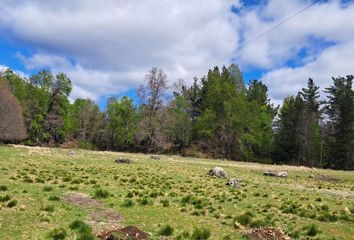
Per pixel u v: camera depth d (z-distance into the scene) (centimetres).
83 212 1548
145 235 1252
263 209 1858
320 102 10319
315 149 9225
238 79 9681
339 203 2178
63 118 9769
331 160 9162
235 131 8538
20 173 2547
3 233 1204
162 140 8350
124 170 3306
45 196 1825
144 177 2888
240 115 8494
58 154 4522
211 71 9950
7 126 6216
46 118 9312
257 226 1484
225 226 1474
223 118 8612
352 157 8688
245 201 2080
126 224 1398
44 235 1198
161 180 2770
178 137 8931
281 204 2036
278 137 9500
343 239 1396
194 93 10406
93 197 1880
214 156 8588
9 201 1617
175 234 1304
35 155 4075
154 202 1881
